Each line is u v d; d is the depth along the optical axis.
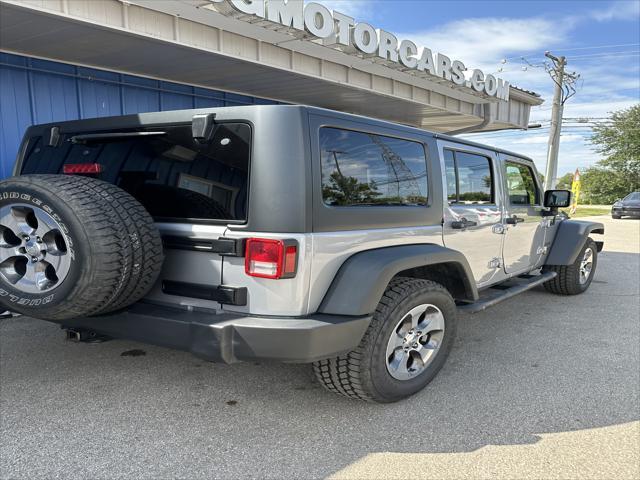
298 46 8.04
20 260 2.62
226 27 6.99
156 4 6.07
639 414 3.12
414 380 3.21
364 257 2.82
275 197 2.47
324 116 2.68
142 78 8.60
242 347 2.48
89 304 2.43
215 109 2.63
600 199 51.06
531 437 2.83
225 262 2.59
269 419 2.98
